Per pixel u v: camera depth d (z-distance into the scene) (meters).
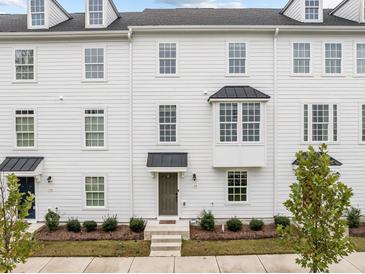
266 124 14.62
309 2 15.40
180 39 14.88
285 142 14.91
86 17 15.05
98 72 14.98
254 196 14.91
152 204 14.92
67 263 10.73
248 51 14.90
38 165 14.51
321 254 6.84
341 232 6.82
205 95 14.88
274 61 14.84
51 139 14.93
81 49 14.89
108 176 14.92
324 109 14.95
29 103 14.95
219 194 14.88
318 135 14.97
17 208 7.70
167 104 14.88
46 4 15.12
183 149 14.88
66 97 14.94
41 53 14.91
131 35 14.70
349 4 16.03
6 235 7.42
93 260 10.99
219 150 14.37
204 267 10.34
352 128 14.97
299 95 14.91
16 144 14.98
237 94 14.28
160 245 11.95
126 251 11.77
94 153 14.93
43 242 12.62
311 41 14.91
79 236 13.23
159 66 14.91
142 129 14.89
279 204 14.88
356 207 14.90
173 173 14.98
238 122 14.25
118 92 14.90
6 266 7.30
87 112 14.96
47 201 14.91
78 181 14.95
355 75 14.95
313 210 7.02
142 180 14.91
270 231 13.54
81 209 14.95
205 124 14.85
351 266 10.27
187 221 14.48
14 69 14.95
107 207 14.93
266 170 14.90
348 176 14.94
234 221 13.75
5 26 15.87
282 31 14.72
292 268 10.18
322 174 7.18
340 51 14.98
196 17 16.66
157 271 10.08
